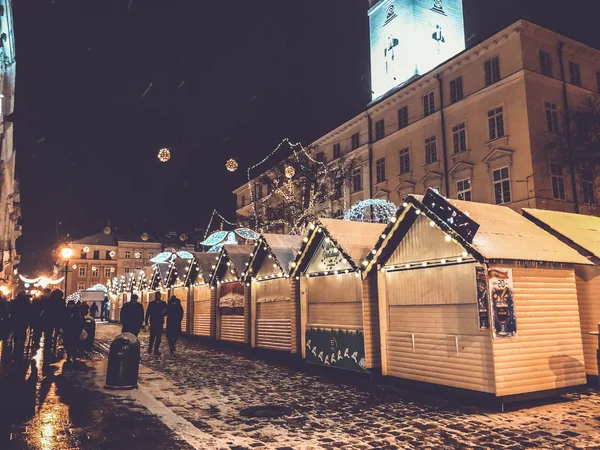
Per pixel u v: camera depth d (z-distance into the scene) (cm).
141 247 8344
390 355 1027
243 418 724
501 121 2759
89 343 1655
